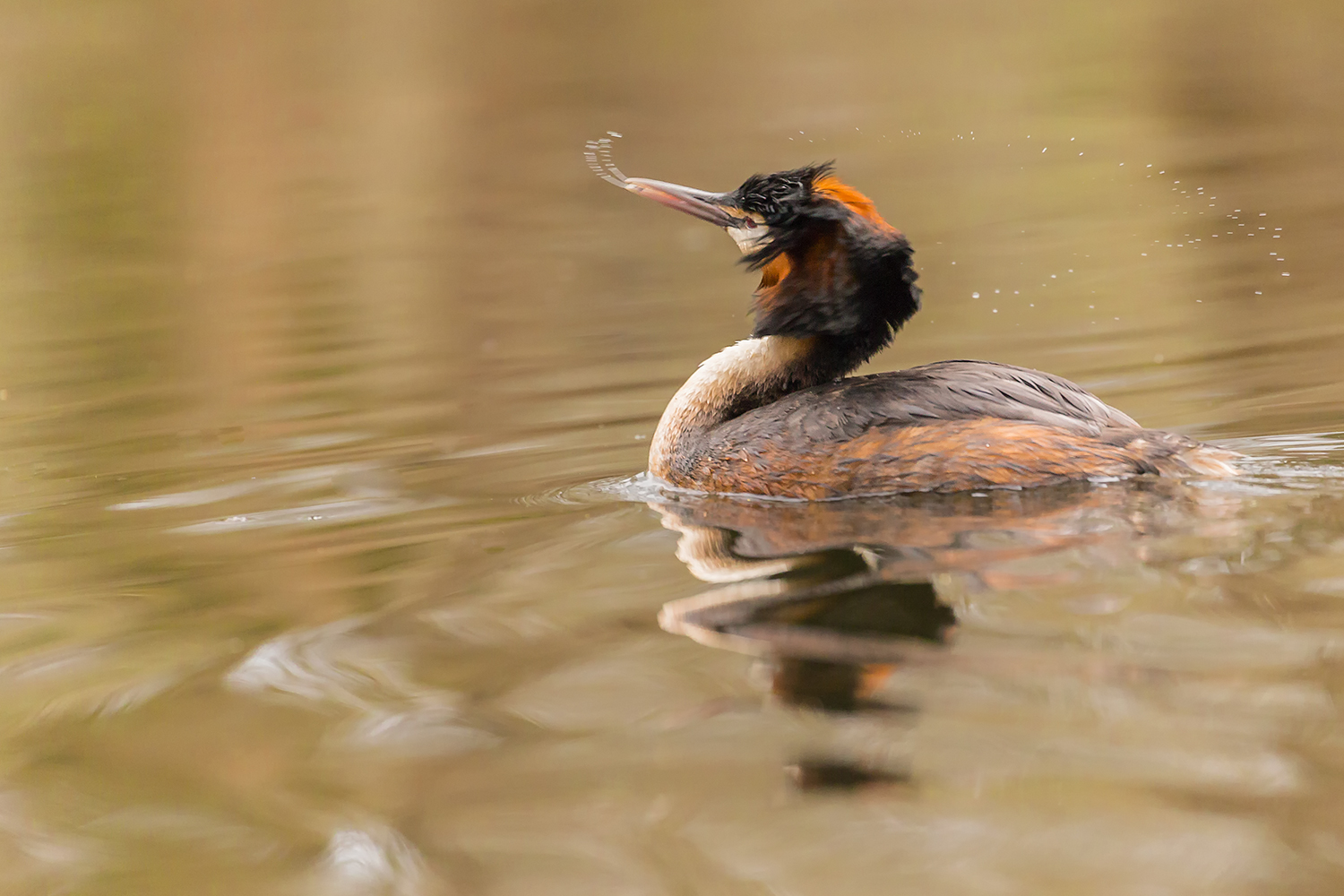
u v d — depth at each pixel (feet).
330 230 88.07
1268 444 37.58
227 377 57.82
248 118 113.91
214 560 33.81
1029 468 32.91
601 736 22.34
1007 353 53.72
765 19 146.41
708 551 31.22
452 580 30.63
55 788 22.17
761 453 35.53
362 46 132.67
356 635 27.61
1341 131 92.73
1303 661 22.57
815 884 17.93
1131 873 17.69
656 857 18.89
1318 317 53.88
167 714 24.61
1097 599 25.67
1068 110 106.22
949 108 109.81
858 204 37.58
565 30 141.08
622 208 91.15
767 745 21.54
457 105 117.60
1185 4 137.08
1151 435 33.71
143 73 121.90
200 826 20.85
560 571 30.60
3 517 39.47
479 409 50.06
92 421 52.11
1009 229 77.66
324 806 21.07
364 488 40.22
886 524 31.50
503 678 24.85
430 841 19.72
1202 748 20.17
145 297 74.90
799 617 26.25
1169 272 64.75
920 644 24.34
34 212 93.40
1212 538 28.66
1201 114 101.19
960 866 18.07
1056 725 21.12
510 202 93.15
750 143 103.35
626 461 41.81
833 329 37.52
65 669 27.09
